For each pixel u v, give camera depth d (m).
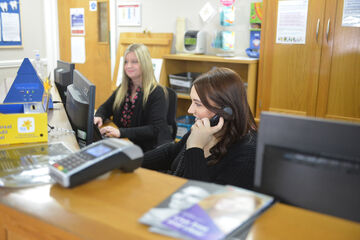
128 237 0.76
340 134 0.79
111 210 0.87
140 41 4.26
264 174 0.89
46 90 2.27
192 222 0.78
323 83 2.97
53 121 2.12
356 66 2.82
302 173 0.83
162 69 3.84
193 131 1.39
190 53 3.89
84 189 0.98
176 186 1.00
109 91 4.90
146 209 0.87
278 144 0.86
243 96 1.45
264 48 3.19
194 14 3.96
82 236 0.78
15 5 4.75
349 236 0.77
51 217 0.85
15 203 0.92
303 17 2.97
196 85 1.47
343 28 2.83
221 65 3.86
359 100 2.85
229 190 0.92
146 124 2.68
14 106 1.67
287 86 3.13
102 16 4.79
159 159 1.79
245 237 0.77
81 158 1.02
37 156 1.33
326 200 0.82
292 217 0.83
